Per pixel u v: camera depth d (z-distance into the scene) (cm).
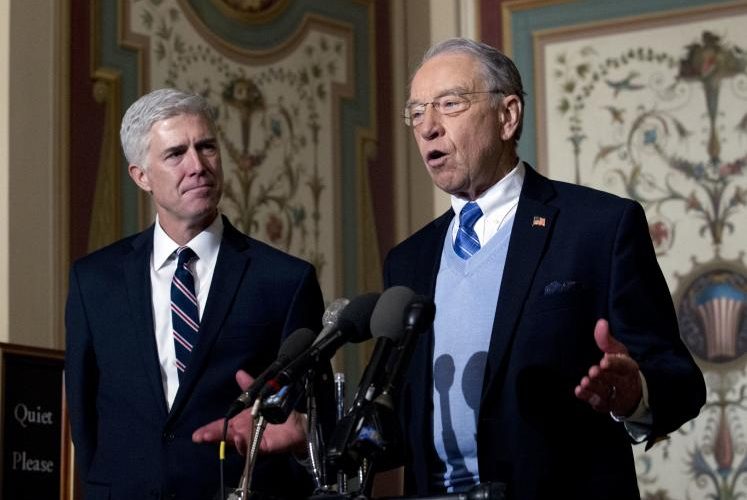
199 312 343
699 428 604
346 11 654
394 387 252
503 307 298
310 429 278
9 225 480
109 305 347
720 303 609
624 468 291
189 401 332
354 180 643
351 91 650
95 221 514
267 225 596
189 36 571
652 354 290
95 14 529
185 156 345
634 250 299
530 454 287
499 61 317
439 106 312
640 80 636
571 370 293
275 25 615
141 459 331
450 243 320
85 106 518
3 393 408
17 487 407
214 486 327
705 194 618
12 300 478
